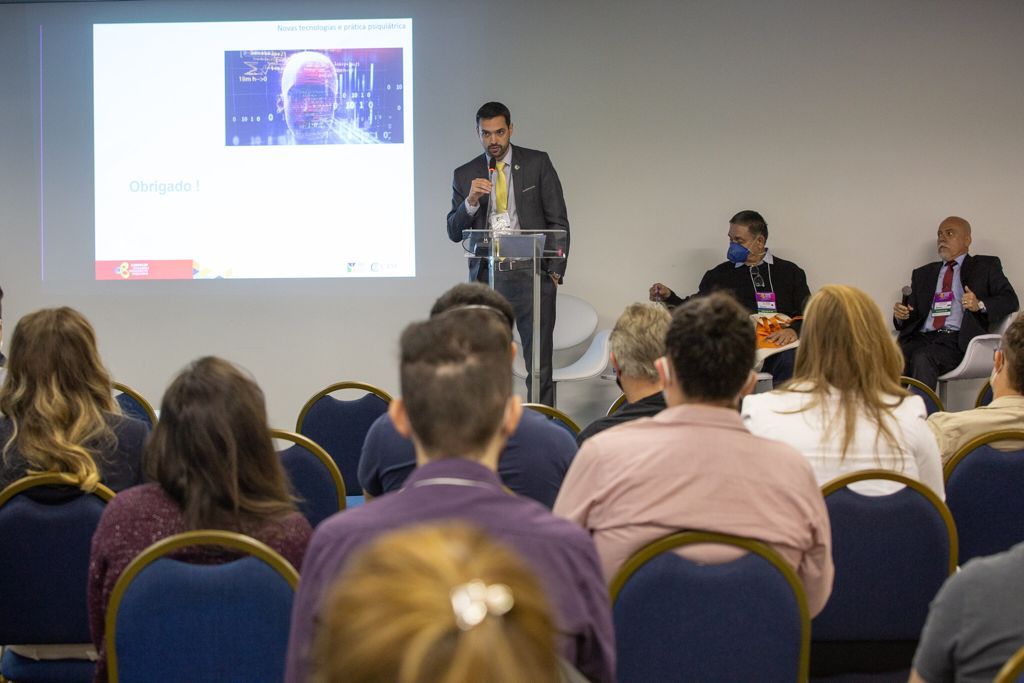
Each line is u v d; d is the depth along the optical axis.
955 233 6.58
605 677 1.38
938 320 6.61
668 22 6.87
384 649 0.52
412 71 6.91
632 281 7.00
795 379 2.45
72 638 2.41
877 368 2.35
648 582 1.79
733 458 1.83
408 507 1.34
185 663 1.80
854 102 6.89
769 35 6.86
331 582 1.29
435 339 1.42
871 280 6.95
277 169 6.90
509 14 6.89
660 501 1.83
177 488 1.91
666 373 1.93
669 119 6.92
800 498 1.85
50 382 2.43
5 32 6.94
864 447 2.34
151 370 7.01
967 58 6.84
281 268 6.95
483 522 1.33
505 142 5.68
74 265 6.99
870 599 2.23
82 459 2.37
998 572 1.42
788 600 1.80
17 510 2.33
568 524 1.38
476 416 1.38
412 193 6.92
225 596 1.79
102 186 6.93
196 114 6.88
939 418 2.89
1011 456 2.69
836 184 6.93
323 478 2.90
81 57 6.92
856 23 6.85
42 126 6.95
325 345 6.99
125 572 1.78
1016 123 6.86
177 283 6.96
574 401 7.10
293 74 6.87
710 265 6.98
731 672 1.81
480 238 4.80
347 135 6.89
